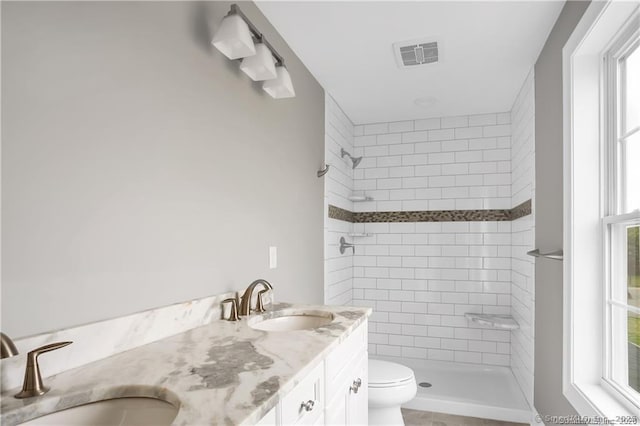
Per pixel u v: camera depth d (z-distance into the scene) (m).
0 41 0.91
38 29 0.99
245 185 1.96
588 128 1.88
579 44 1.80
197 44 1.62
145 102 1.33
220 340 1.34
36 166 0.98
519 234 3.29
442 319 3.88
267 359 1.14
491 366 3.69
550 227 2.31
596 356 1.87
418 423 2.81
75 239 1.08
